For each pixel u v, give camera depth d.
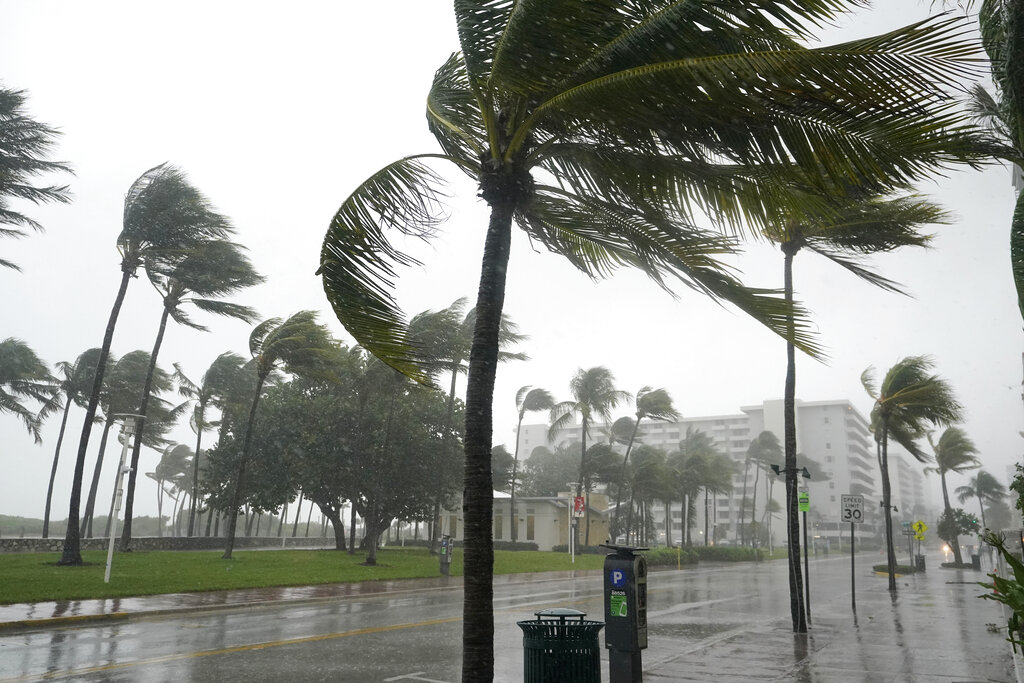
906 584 30.95
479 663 5.68
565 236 8.01
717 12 4.78
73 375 54.09
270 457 42.94
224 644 12.09
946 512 53.75
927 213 12.11
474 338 6.27
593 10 5.11
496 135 6.43
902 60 4.14
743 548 70.06
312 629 14.20
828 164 4.86
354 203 6.65
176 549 43.00
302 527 103.19
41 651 11.05
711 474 76.44
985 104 7.26
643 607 7.81
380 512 43.31
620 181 6.07
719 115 4.87
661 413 63.31
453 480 46.12
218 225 29.33
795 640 12.95
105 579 20.27
